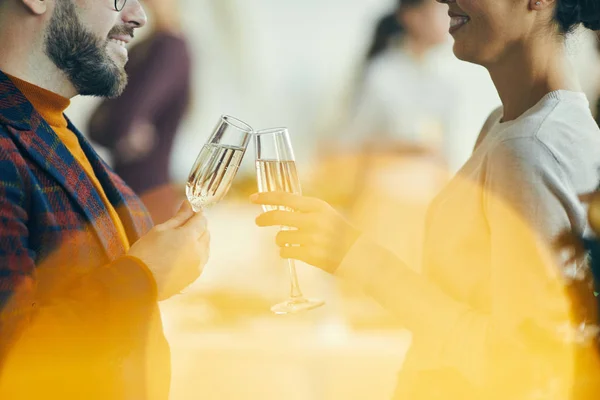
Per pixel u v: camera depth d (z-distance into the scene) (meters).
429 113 3.60
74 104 4.28
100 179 1.74
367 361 2.70
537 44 1.46
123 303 1.46
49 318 1.43
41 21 1.58
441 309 1.44
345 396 2.71
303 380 2.68
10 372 1.41
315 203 1.51
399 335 2.83
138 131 3.45
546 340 1.35
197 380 2.69
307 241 1.49
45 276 1.49
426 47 3.61
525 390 1.37
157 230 1.59
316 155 3.88
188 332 2.77
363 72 3.64
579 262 1.37
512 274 1.36
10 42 1.58
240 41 5.43
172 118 3.54
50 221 1.49
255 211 3.43
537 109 1.43
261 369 2.72
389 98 3.56
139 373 1.48
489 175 1.42
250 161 3.80
